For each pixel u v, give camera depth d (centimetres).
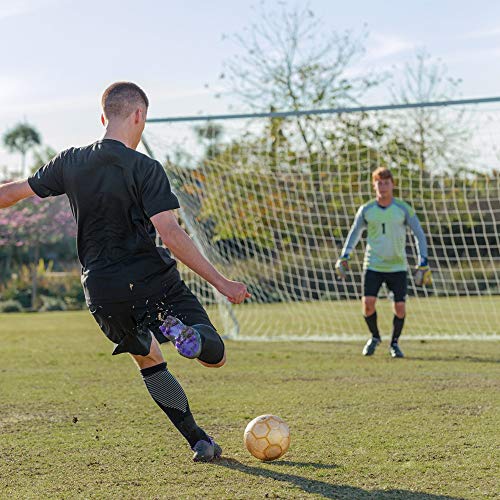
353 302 1947
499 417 580
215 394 705
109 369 898
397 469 432
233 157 1606
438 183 1692
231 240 1666
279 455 450
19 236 2677
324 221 1678
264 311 1795
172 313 441
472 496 379
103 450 490
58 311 2223
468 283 1938
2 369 907
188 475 426
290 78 3064
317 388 734
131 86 453
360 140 1731
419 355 1002
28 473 437
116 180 425
